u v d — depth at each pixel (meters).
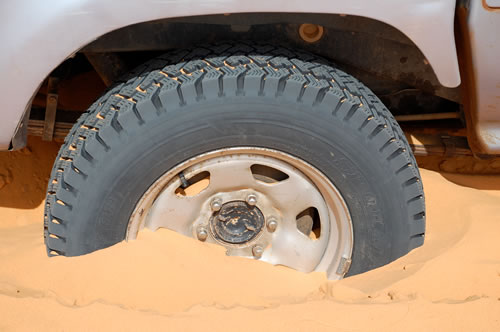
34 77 2.28
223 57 2.54
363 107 2.54
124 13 2.22
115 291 2.45
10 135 2.38
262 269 2.68
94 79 3.96
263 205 2.70
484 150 2.80
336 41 2.76
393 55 2.84
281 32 2.70
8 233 3.09
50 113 3.01
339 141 2.54
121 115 2.42
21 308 2.25
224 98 2.44
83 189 2.51
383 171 2.60
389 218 2.67
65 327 2.18
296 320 2.25
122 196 2.55
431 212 3.20
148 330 2.19
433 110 3.44
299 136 2.53
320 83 2.49
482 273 2.58
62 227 2.57
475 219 2.98
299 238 2.75
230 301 2.45
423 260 2.66
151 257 2.56
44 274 2.49
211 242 2.74
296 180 2.67
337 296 2.50
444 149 3.33
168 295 2.45
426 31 2.35
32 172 3.69
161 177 2.55
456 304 2.34
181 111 2.44
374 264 2.73
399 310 2.32
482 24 2.47
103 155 2.47
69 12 2.21
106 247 2.62
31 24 2.22
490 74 2.57
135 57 3.06
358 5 2.29
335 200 2.67
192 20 2.42
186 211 2.68
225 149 2.54
